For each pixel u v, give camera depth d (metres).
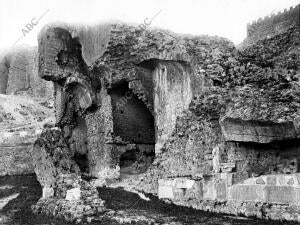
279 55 21.86
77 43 31.25
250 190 17.69
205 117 20.94
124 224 15.69
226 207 18.31
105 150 27.34
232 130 18.62
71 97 30.91
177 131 22.31
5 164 29.31
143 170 28.22
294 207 16.03
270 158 18.38
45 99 51.50
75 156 30.23
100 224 15.88
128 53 26.69
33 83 55.94
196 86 22.73
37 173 24.55
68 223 16.31
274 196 16.83
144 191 22.69
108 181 25.98
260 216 16.86
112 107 27.62
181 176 21.09
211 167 20.09
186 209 19.03
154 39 25.19
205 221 16.27
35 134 30.14
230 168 18.80
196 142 21.06
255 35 37.06
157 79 26.81
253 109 18.03
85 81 29.16
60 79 30.92
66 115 31.11
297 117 16.94
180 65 24.02
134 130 28.45
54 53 30.83
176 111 24.66
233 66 21.81
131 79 26.98
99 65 27.34
